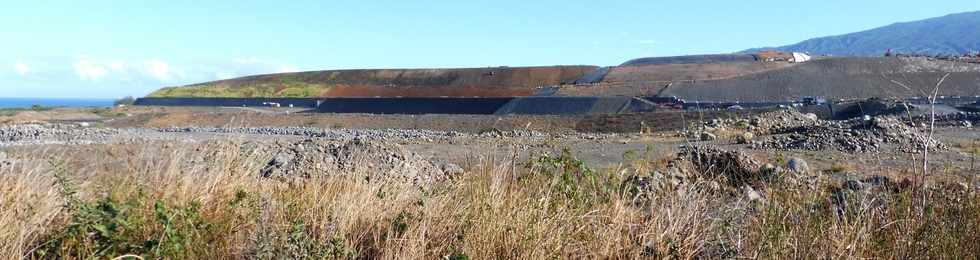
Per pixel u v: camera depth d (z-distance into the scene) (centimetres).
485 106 7719
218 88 12744
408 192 504
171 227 379
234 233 414
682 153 805
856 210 433
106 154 571
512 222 424
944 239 384
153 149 569
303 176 733
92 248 363
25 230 370
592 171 551
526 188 494
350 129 5047
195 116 5788
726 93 7050
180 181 488
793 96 6681
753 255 383
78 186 463
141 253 364
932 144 1673
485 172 534
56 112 7238
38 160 511
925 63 8312
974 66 7825
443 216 446
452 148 2069
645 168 666
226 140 621
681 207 466
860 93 6538
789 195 465
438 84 12500
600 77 10088
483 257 397
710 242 415
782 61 10056
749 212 458
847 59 8925
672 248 404
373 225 441
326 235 414
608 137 2761
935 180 485
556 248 399
